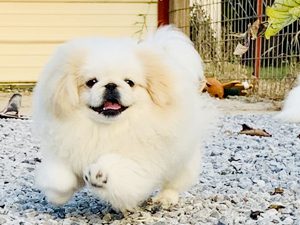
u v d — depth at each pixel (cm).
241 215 90
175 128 85
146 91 84
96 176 80
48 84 84
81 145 83
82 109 83
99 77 82
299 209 94
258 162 131
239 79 253
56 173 85
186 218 88
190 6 265
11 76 277
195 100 92
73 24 279
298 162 132
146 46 88
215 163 130
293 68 237
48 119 84
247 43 231
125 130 83
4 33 275
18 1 274
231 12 250
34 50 278
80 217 89
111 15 280
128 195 81
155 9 280
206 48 260
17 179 116
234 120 193
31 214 91
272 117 200
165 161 86
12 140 160
